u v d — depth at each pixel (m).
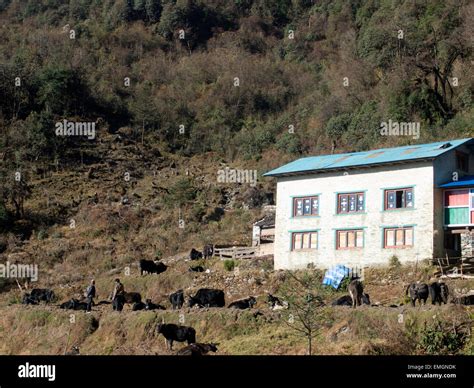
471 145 54.47
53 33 147.50
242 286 53.06
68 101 111.75
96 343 43.22
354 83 104.25
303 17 166.25
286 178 57.41
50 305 51.50
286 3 172.38
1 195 85.75
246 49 154.75
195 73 138.38
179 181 88.06
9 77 110.38
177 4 161.50
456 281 45.38
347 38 124.69
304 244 55.72
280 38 162.88
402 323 35.94
